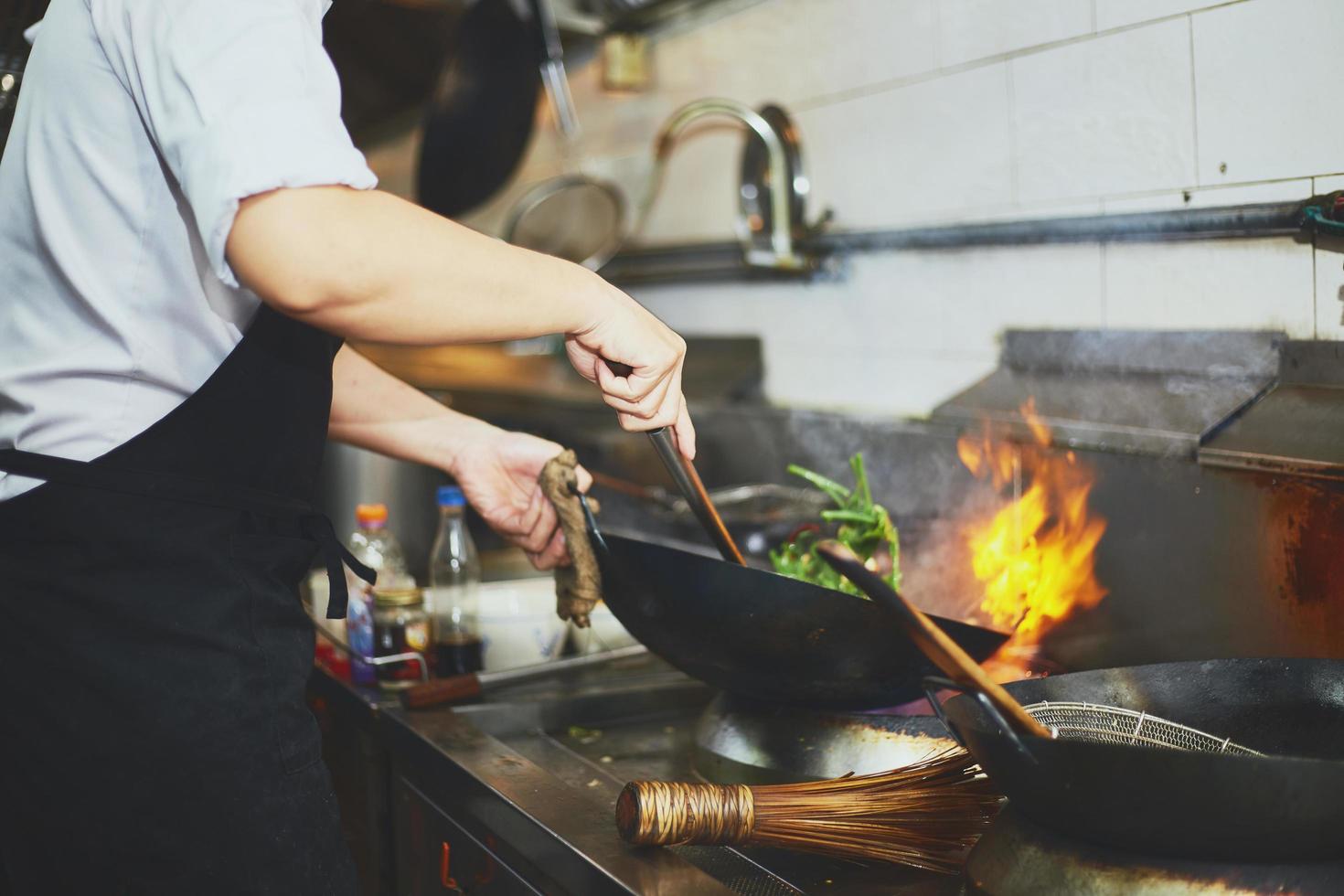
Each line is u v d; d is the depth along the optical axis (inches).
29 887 38.6
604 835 36.3
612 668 58.7
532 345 117.7
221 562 36.6
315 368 38.1
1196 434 48.5
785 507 69.4
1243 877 26.6
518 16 85.9
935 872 36.1
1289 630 44.9
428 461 52.5
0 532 36.5
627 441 89.2
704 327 89.6
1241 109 48.8
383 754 52.7
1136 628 52.1
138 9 31.5
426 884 48.1
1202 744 33.1
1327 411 44.6
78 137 33.6
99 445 35.4
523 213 87.2
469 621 58.9
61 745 36.2
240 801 36.4
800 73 76.1
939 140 65.4
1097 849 28.0
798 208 75.9
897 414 70.4
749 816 34.3
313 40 32.4
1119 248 55.2
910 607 27.1
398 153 124.8
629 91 96.6
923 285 67.5
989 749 28.5
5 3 47.4
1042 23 58.1
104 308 34.2
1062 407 56.3
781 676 40.4
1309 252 46.6
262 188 28.7
